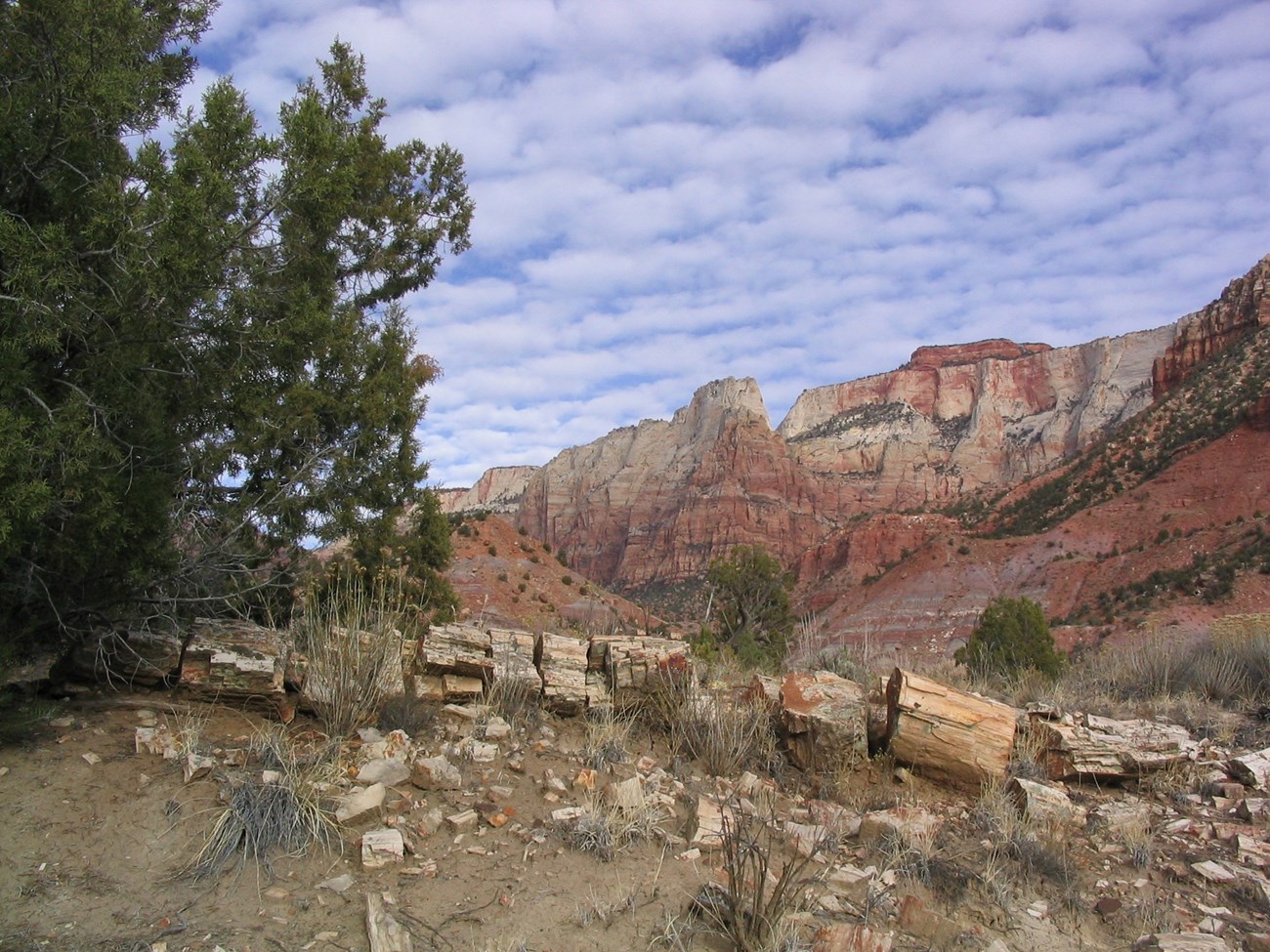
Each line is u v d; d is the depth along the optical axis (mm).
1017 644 21672
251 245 7188
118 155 6309
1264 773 7488
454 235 15023
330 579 8984
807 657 13586
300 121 7414
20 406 5434
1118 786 7594
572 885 4852
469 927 4355
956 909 5109
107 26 6148
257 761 5609
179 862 4602
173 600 6750
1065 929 5059
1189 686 11289
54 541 5711
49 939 3920
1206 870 5828
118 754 5539
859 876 5273
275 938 4094
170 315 6191
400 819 5312
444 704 7238
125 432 6297
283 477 9773
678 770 6848
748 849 4824
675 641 8211
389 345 12250
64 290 5543
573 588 32125
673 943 4352
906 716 7117
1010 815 6355
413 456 12312
